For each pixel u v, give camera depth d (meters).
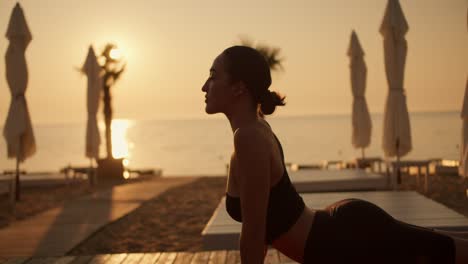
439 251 1.85
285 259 4.07
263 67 1.93
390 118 10.57
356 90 13.41
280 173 1.90
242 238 1.84
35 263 4.42
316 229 1.89
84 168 15.36
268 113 1.97
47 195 12.88
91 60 15.50
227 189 2.02
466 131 6.63
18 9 10.94
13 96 10.98
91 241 7.57
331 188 10.20
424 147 46.62
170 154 64.38
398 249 1.85
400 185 11.89
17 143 11.01
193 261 4.35
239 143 1.82
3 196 12.40
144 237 7.88
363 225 1.88
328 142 76.19
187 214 9.78
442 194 10.54
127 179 17.34
